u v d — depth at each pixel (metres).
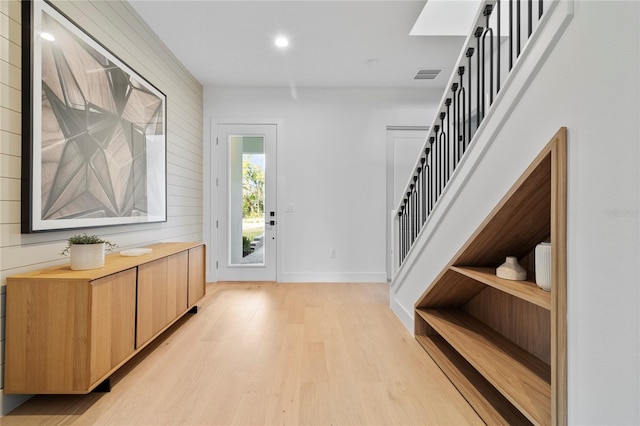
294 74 3.94
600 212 0.94
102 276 1.62
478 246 1.73
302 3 2.58
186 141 3.80
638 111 0.83
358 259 4.40
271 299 3.51
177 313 2.57
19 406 1.58
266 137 4.35
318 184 4.38
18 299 1.51
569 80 1.05
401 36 3.08
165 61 3.26
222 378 1.85
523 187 1.27
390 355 2.16
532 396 1.33
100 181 2.16
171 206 3.39
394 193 4.52
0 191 1.50
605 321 0.92
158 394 1.69
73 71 1.91
